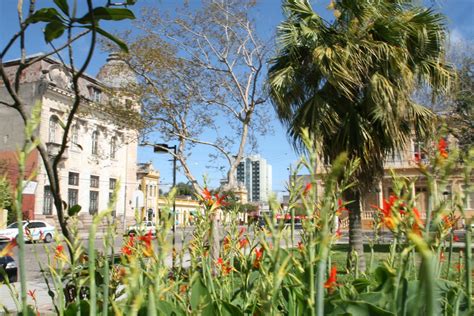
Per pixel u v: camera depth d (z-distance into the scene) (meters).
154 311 1.12
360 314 1.67
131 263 1.27
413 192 1.58
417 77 7.45
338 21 7.12
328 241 1.36
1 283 2.04
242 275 2.32
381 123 6.88
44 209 26.78
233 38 9.74
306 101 7.32
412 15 7.07
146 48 9.45
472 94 13.36
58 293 1.83
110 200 1.45
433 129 7.03
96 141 31.58
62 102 27.41
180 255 2.47
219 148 9.46
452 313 1.84
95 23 2.07
